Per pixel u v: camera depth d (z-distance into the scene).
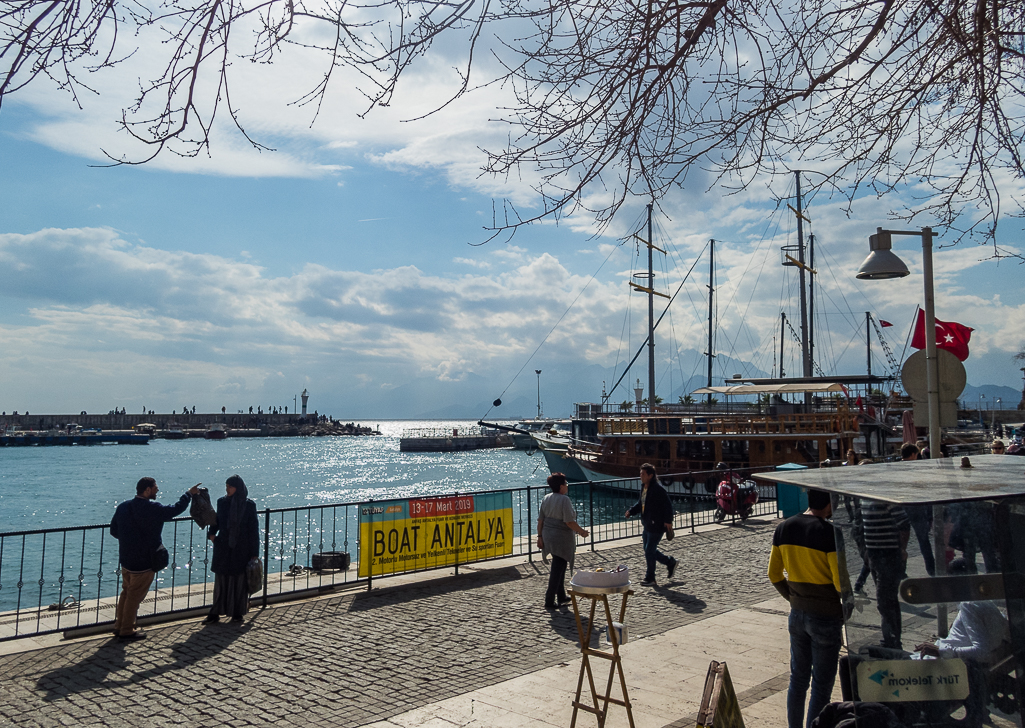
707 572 12.86
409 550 11.82
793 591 4.99
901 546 2.88
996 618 2.71
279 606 10.23
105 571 22.80
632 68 3.71
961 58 4.18
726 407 53.31
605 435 40.41
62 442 151.38
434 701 6.45
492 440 132.88
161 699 6.54
